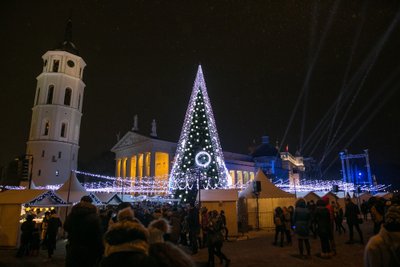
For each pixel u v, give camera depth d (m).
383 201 12.03
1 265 11.95
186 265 2.98
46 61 60.75
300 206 11.88
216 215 10.97
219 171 31.00
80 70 63.19
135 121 71.31
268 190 23.00
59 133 56.81
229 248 14.74
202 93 32.91
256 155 84.06
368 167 61.81
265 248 14.23
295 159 101.50
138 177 62.53
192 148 31.41
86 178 73.88
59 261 12.73
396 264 3.38
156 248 3.11
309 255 11.33
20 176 28.59
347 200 14.86
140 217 13.11
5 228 16.75
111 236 3.17
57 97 57.94
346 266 9.91
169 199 32.62
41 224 17.16
